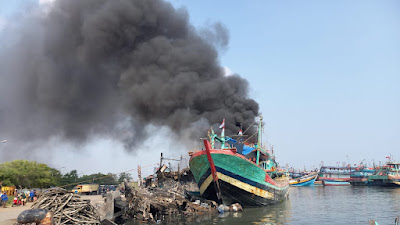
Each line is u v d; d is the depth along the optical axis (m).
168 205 37.59
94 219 22.27
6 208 31.62
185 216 35.59
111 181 131.38
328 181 167.00
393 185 124.19
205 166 37.12
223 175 36.66
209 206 38.78
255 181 39.66
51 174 89.50
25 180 69.56
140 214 34.16
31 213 12.52
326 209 43.00
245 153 46.44
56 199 21.83
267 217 33.91
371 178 135.75
